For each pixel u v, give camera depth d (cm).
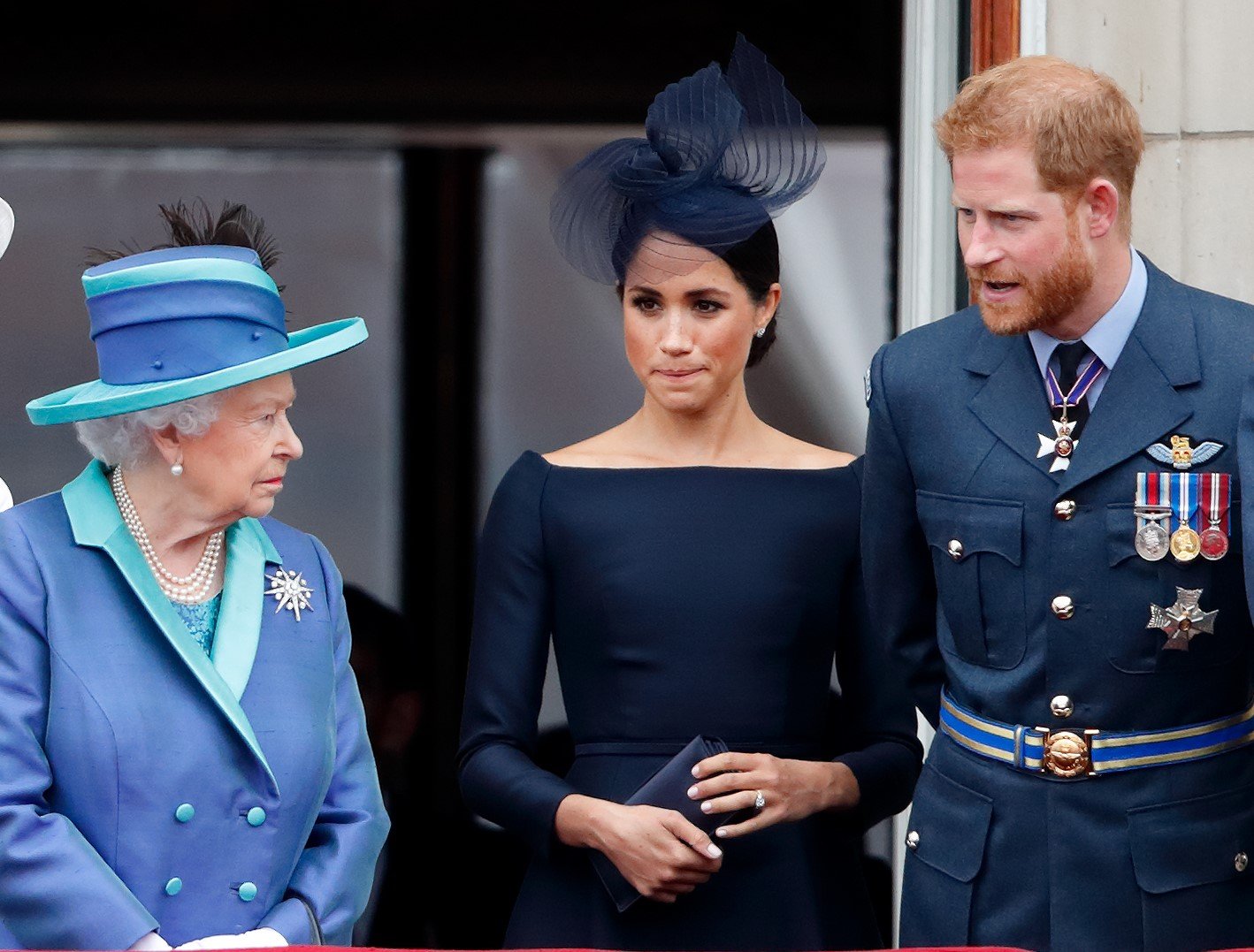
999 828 1153
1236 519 1106
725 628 1379
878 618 1285
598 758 1383
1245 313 1148
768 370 1806
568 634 1409
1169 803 1122
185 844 1064
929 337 1233
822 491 1425
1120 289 1136
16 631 1059
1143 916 1115
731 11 1872
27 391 1883
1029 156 1071
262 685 1102
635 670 1380
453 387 1894
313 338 1179
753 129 1377
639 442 1457
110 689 1061
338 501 1894
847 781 1363
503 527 1432
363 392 1895
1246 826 1132
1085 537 1127
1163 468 1117
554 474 1434
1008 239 1085
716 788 1299
